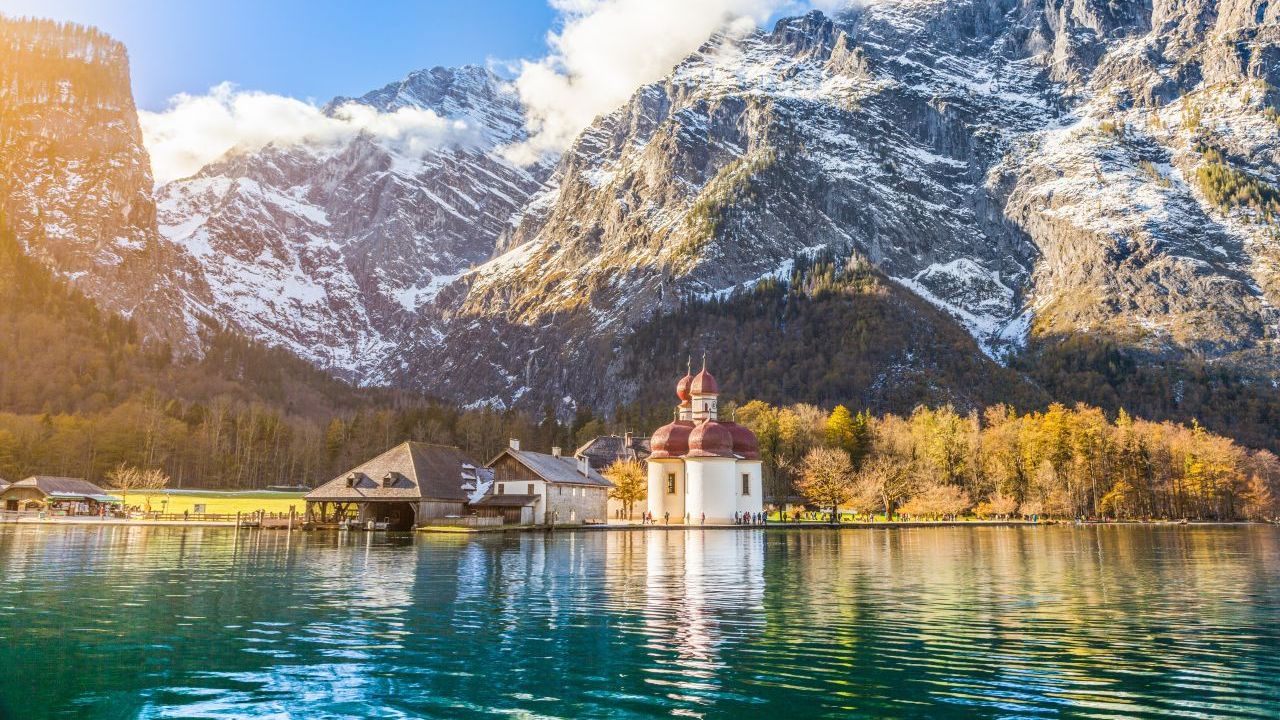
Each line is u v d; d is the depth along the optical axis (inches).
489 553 2743.6
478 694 953.5
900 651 1159.0
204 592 1726.1
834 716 873.5
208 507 6077.8
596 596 1676.9
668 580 1959.9
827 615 1445.6
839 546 3257.9
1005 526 5689.0
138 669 1063.0
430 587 1814.7
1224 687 971.3
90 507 5585.6
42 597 1648.6
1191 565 2449.6
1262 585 1918.1
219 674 1039.0
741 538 3843.5
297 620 1390.3
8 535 3612.2
